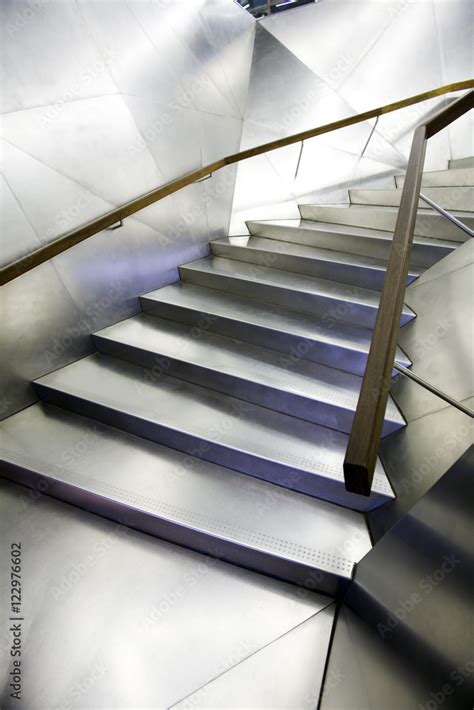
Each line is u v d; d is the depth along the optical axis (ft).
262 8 15.43
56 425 8.18
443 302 6.82
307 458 6.61
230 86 13.69
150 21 11.14
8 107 8.16
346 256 10.97
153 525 6.35
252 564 5.91
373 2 15.25
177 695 4.68
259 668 4.87
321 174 15.69
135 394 8.32
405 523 4.28
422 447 5.35
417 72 16.29
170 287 11.66
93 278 9.76
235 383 8.00
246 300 10.53
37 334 8.77
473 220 8.99
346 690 4.17
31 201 8.46
